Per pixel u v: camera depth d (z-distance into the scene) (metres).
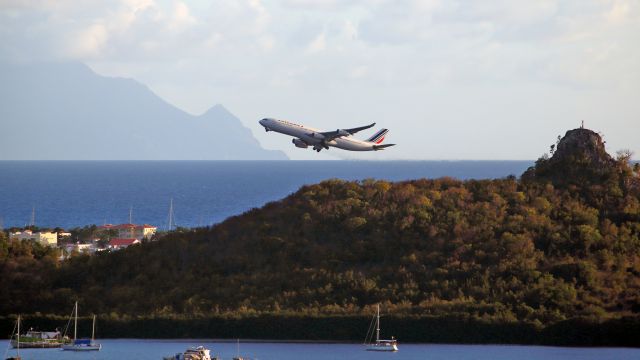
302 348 183.88
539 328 186.50
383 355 176.12
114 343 190.00
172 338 194.12
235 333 192.88
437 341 187.75
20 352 181.12
